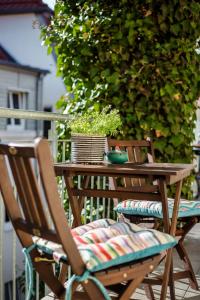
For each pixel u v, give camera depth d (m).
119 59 3.22
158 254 1.47
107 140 2.41
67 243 1.21
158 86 3.28
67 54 3.40
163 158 3.39
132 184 2.41
